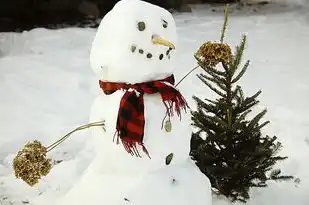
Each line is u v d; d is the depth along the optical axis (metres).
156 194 2.57
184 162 2.79
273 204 3.54
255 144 3.31
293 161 4.19
